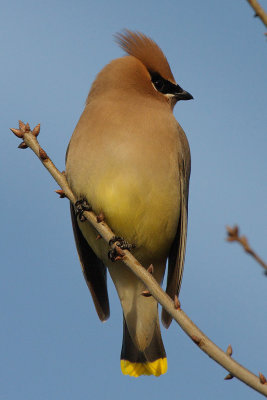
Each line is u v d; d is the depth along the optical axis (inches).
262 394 247.8
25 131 371.6
